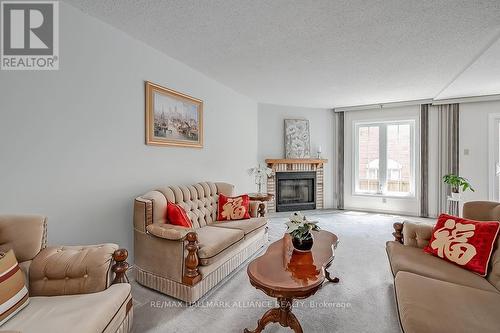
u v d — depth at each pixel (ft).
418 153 16.76
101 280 4.79
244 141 15.97
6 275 4.02
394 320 5.90
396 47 9.05
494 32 7.94
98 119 7.57
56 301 4.42
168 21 7.57
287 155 18.48
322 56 9.90
